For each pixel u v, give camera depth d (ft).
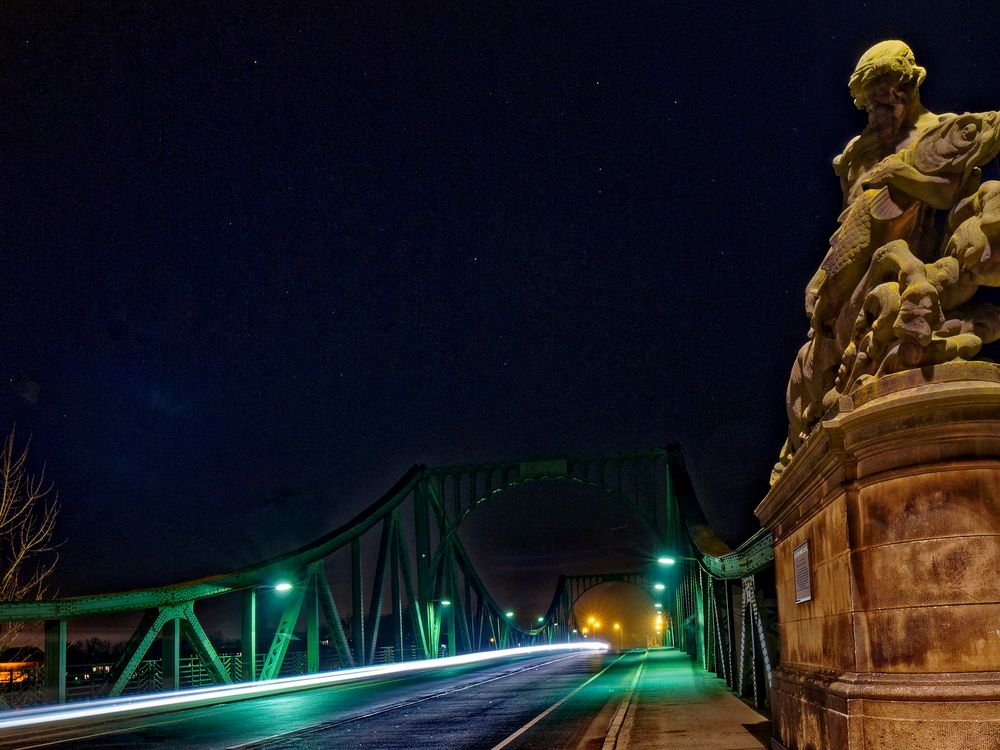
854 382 23.08
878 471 20.84
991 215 19.94
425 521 200.44
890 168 22.52
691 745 34.63
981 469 19.81
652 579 343.26
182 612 90.02
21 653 80.74
